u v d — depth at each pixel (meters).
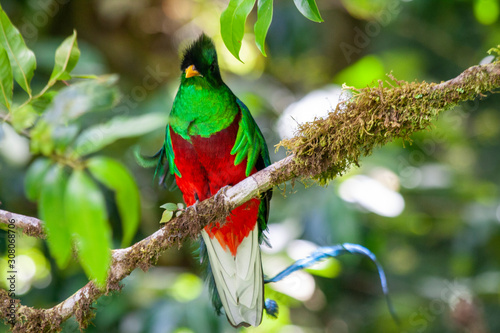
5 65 4.25
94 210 3.08
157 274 10.40
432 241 12.50
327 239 10.12
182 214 5.88
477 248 11.76
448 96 5.05
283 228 10.44
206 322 9.04
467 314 9.45
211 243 6.73
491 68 4.89
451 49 13.27
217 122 6.61
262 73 14.58
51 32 12.14
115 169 3.15
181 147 6.71
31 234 5.59
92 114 9.45
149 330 9.03
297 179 5.82
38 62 10.29
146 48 13.30
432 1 13.00
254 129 6.83
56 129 3.49
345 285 12.30
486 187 12.25
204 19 14.26
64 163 3.34
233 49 4.56
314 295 12.04
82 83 3.80
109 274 5.60
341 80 12.70
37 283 10.21
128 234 3.15
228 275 6.70
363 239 10.93
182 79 6.73
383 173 11.03
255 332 10.23
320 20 4.64
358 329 11.82
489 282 11.02
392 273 12.23
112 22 12.90
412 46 13.41
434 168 12.22
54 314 5.55
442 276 11.94
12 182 9.27
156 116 3.43
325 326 11.98
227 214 5.86
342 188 10.48
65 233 3.17
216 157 6.66
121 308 9.41
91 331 9.47
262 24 4.52
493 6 11.74
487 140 13.23
